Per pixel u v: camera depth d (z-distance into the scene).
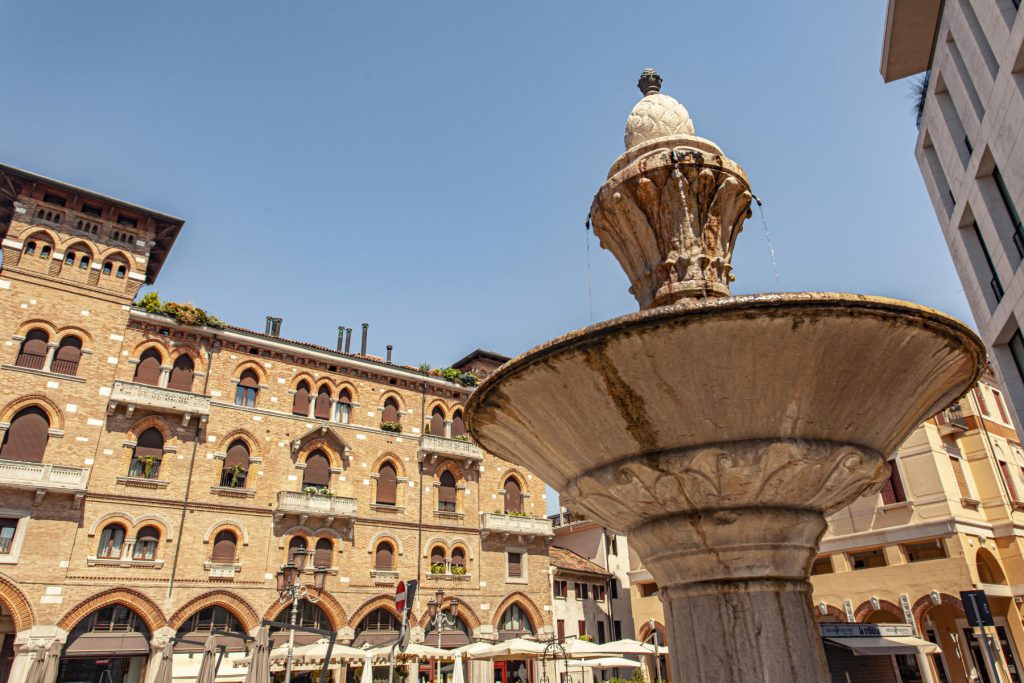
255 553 31.89
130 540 28.97
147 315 32.50
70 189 31.58
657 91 9.24
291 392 36.16
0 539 26.30
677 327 4.63
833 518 31.78
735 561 5.36
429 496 38.97
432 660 34.38
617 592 46.56
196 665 28.52
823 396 4.96
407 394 40.59
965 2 19.75
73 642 26.81
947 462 29.89
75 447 28.83
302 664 27.30
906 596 28.55
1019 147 17.38
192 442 32.00
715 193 7.93
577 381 5.18
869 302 4.54
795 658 5.07
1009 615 28.83
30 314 29.66
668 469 5.23
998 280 22.12
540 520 42.41
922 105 25.69
